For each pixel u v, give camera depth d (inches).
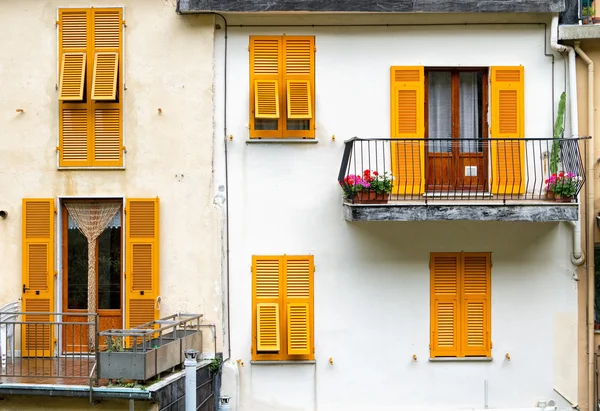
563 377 422.3
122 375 343.3
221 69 423.2
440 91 432.5
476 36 424.8
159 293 419.5
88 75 423.5
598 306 435.2
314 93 423.2
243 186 422.3
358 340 421.4
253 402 419.2
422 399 420.8
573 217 390.9
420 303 422.6
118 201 426.9
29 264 422.3
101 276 428.8
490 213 390.0
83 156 423.2
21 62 424.8
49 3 423.8
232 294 422.0
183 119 421.1
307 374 420.5
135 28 422.9
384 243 422.6
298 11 412.8
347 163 404.8
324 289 422.3
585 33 416.2
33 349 422.3
